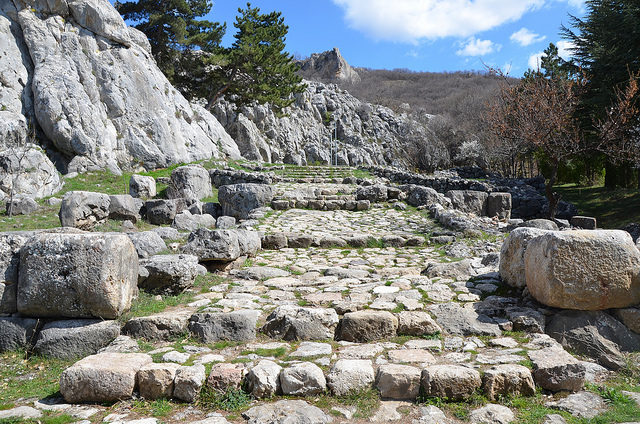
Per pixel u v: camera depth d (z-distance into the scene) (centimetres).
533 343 439
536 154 2719
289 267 774
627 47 1959
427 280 629
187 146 2228
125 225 1145
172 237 916
